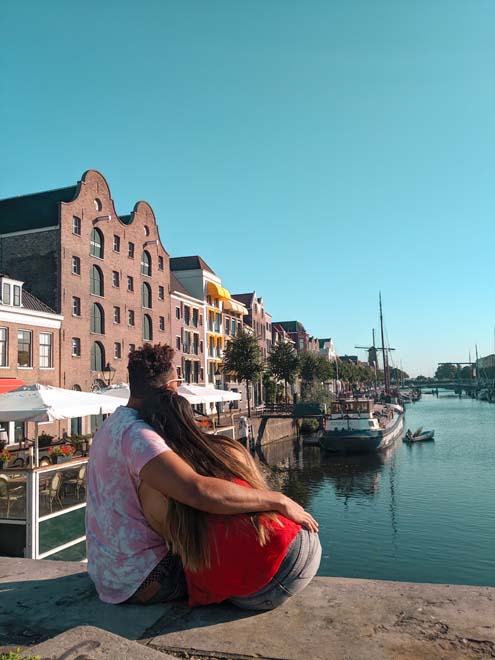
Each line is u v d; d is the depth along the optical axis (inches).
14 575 125.6
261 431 1780.3
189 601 99.1
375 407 2815.0
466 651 82.7
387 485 1173.7
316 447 1841.8
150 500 95.8
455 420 3068.4
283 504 93.7
